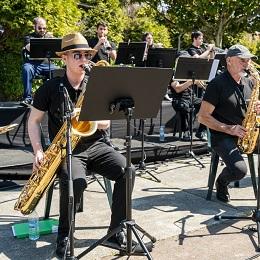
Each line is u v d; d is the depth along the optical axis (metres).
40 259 3.01
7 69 8.25
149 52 6.02
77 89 3.21
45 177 3.11
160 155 5.81
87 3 12.03
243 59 3.96
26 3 7.54
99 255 3.07
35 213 3.65
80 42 3.13
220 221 3.75
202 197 4.39
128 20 15.14
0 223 3.62
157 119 6.64
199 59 5.41
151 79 2.76
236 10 14.91
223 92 4.05
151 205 4.12
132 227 2.84
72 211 2.57
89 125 3.02
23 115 5.49
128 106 2.73
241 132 3.91
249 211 3.99
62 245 2.99
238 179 3.96
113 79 2.62
